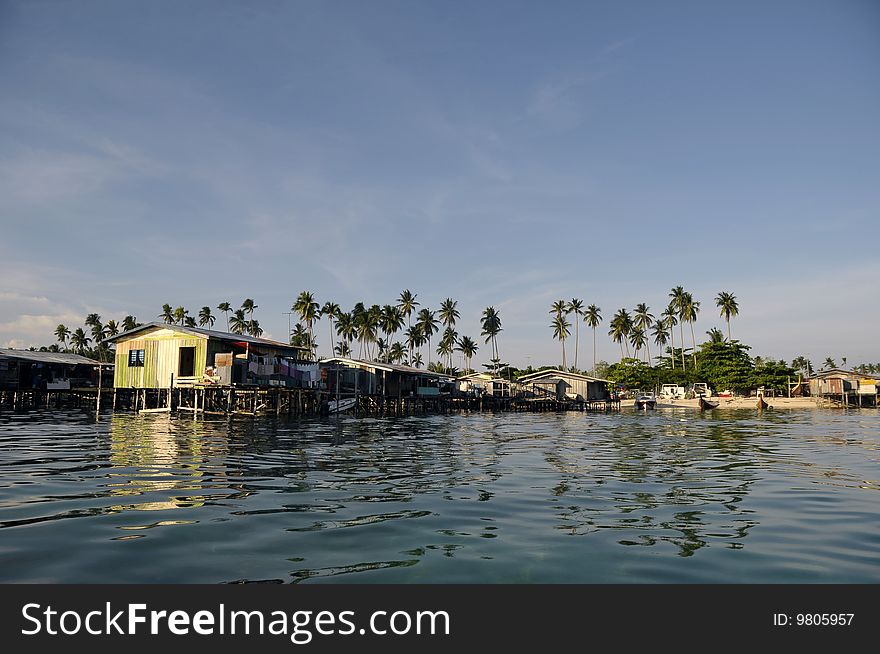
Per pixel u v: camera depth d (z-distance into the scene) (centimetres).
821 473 1633
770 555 838
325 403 4788
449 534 932
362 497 1223
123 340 4522
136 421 3578
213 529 938
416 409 6444
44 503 1112
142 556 802
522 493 1292
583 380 8206
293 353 5075
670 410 7788
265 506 1117
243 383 4109
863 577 758
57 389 5294
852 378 8475
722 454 2144
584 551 850
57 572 744
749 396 9719
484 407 7150
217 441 2353
